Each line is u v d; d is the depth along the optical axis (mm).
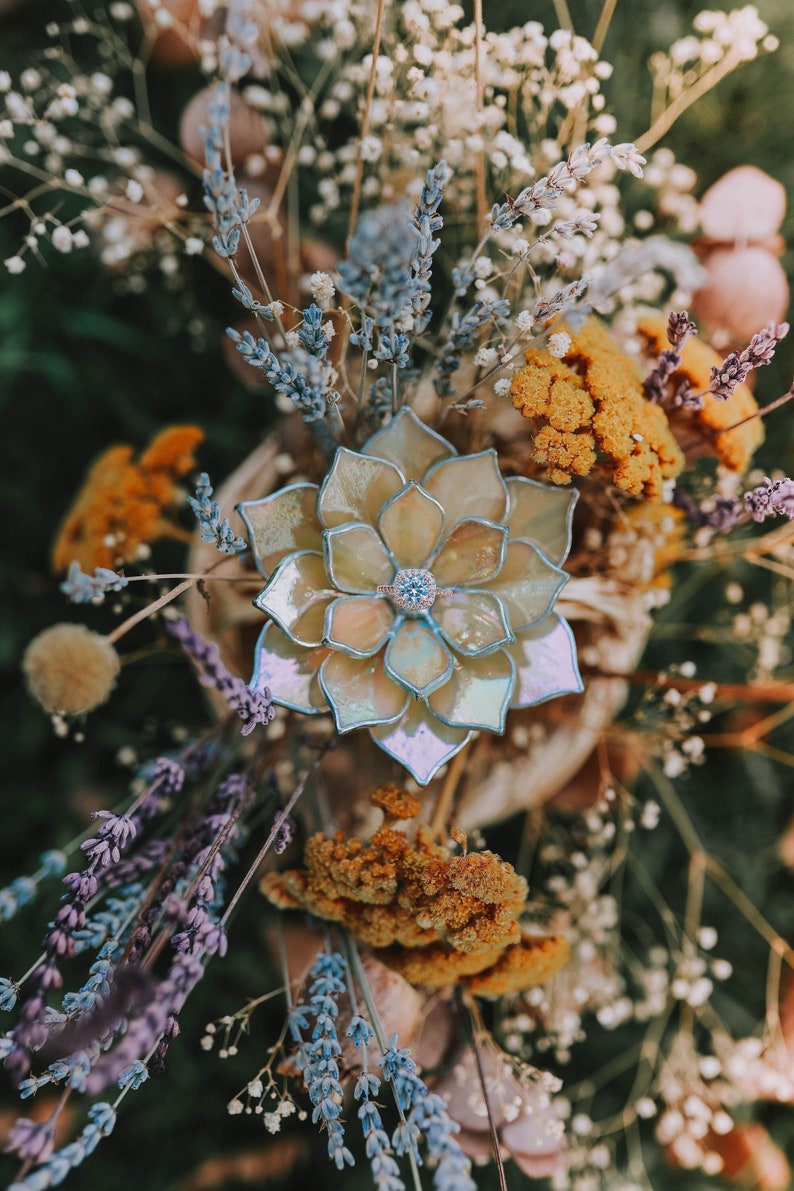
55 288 427
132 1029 205
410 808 269
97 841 242
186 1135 386
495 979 272
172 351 436
